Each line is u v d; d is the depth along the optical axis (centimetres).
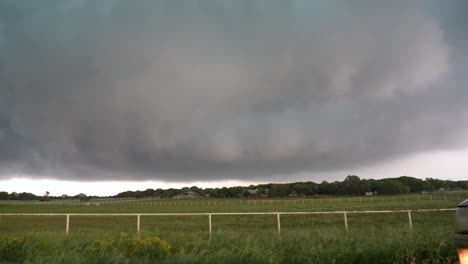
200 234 1612
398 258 793
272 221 3409
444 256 795
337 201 8850
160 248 1083
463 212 426
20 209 8094
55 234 1516
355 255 830
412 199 8394
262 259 815
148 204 10619
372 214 3919
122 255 960
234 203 9769
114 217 4581
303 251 948
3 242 1129
